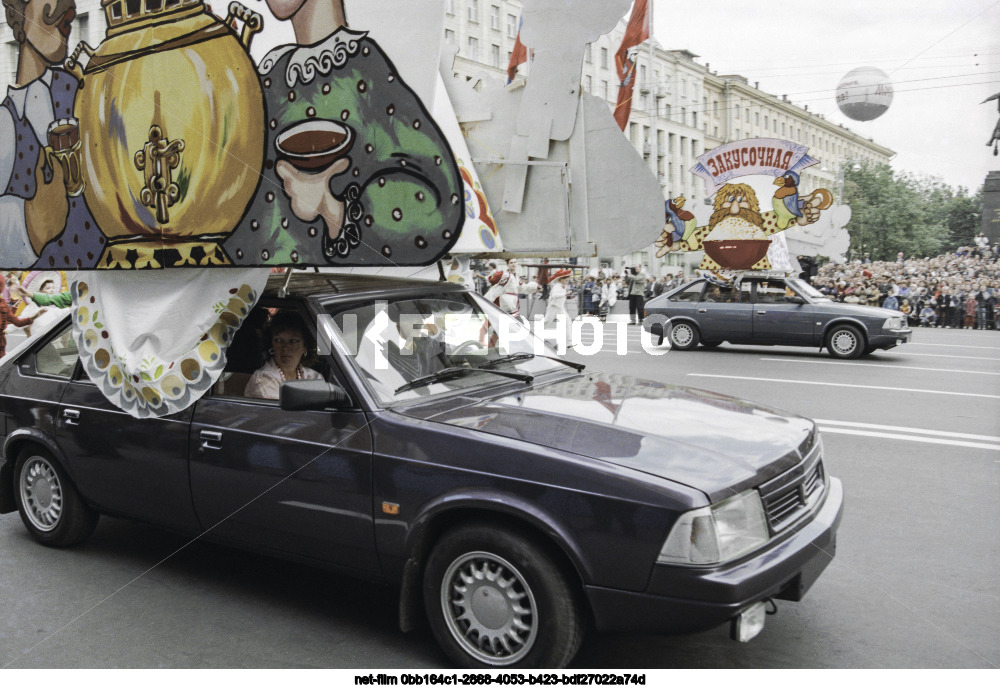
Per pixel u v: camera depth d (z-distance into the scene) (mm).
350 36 3041
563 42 4445
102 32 3814
